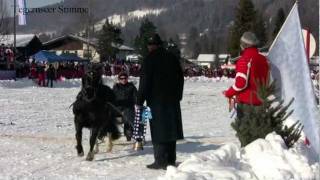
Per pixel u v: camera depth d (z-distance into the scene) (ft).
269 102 28.71
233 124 29.63
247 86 29.55
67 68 173.99
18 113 67.56
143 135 39.37
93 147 35.01
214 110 79.00
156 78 31.71
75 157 35.91
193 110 78.54
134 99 41.45
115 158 36.09
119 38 277.64
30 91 118.01
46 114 67.00
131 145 41.78
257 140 27.43
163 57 31.94
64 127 53.62
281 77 30.71
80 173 30.71
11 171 30.81
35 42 260.01
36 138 44.37
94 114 34.81
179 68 32.40
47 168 31.99
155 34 32.37
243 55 29.96
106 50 267.59
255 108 28.86
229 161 26.16
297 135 29.12
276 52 30.73
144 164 33.81
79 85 153.99
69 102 87.30
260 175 25.17
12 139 43.42
